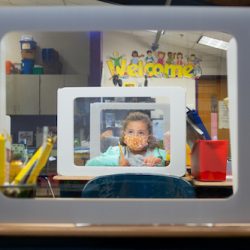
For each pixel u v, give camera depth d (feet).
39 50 14.07
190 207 3.43
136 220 3.43
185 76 15.92
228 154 4.90
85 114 7.61
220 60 5.56
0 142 3.56
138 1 5.23
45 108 13.05
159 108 7.55
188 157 7.28
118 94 7.62
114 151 7.59
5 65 4.07
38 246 3.07
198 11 3.51
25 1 14.15
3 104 4.02
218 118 6.56
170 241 3.06
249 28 3.48
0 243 3.06
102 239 3.06
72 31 3.58
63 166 7.27
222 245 3.06
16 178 3.56
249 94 3.47
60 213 3.43
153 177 4.93
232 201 3.44
